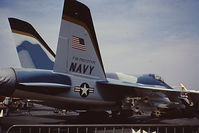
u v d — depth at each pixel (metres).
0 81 7.24
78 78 8.91
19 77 7.48
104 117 11.41
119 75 11.84
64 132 7.89
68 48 8.52
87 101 9.29
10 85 7.36
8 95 7.69
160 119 13.98
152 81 12.68
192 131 5.89
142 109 11.28
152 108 11.55
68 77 8.55
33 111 18.59
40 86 7.73
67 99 8.66
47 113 16.70
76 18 8.68
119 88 10.62
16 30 10.96
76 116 14.16
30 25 11.43
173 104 12.13
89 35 9.24
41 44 11.70
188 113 14.05
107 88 10.07
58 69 8.29
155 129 9.28
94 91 9.45
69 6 8.30
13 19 10.93
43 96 8.26
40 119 11.73
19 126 4.59
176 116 14.14
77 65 8.85
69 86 8.49
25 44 11.11
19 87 7.62
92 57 9.44
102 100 9.87
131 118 14.18
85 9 8.86
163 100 11.87
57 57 8.22
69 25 8.49
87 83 9.21
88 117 10.95
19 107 19.14
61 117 13.23
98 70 9.70
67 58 8.52
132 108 11.16
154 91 11.40
